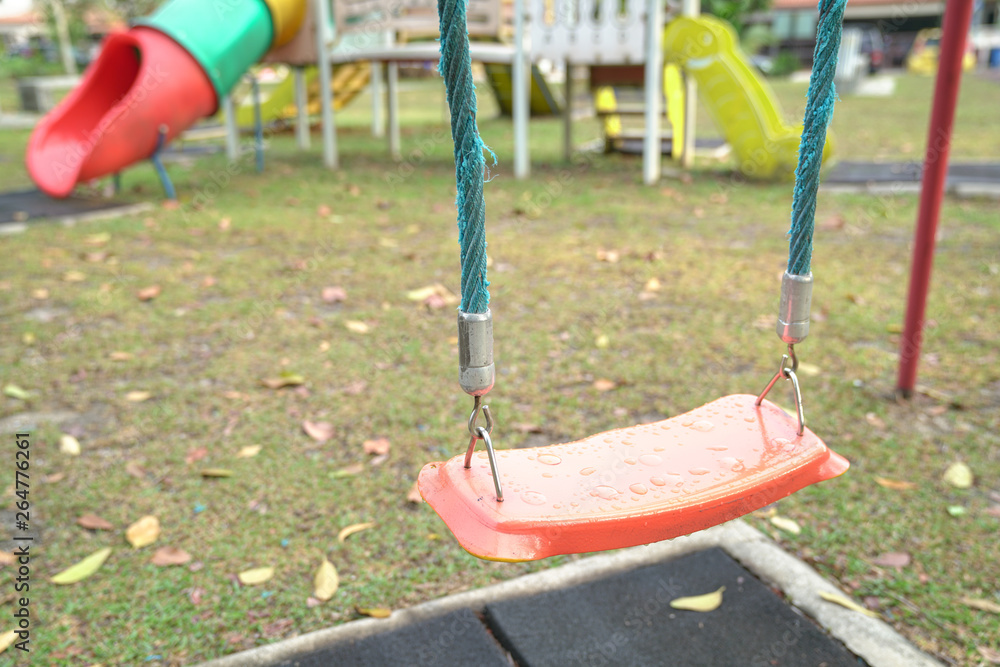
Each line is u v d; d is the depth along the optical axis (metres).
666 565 1.78
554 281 3.96
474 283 0.93
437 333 3.26
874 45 26.33
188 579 1.75
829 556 1.81
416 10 8.38
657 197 6.16
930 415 2.49
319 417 2.53
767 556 1.80
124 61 6.86
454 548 1.86
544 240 4.82
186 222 5.39
